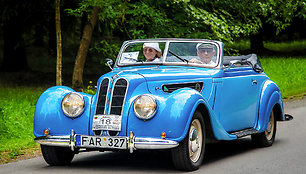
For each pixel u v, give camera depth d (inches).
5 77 1121.4
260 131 390.6
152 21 715.4
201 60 360.8
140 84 305.7
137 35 705.6
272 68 1139.3
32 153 402.9
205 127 324.8
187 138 295.4
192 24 709.3
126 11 676.7
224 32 677.9
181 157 294.8
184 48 363.6
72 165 336.5
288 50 1654.8
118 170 312.5
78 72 734.5
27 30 1101.7
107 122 297.6
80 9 665.0
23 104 666.2
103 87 308.7
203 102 305.0
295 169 303.6
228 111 360.8
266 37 1765.5
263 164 324.2
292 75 1023.0
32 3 991.0
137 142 286.4
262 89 410.0
